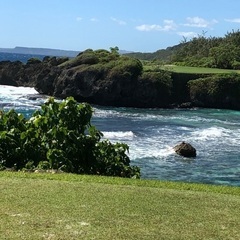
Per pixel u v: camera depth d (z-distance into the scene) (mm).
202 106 47812
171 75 47938
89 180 7504
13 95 46344
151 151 20578
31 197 6105
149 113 39594
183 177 16234
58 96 47406
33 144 9195
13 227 4930
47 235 4766
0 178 7234
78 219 5316
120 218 5453
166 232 5090
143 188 7117
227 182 15742
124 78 44719
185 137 25469
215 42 80375
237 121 35125
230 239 5004
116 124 30719
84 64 48688
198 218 5664
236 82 47688
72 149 9086
